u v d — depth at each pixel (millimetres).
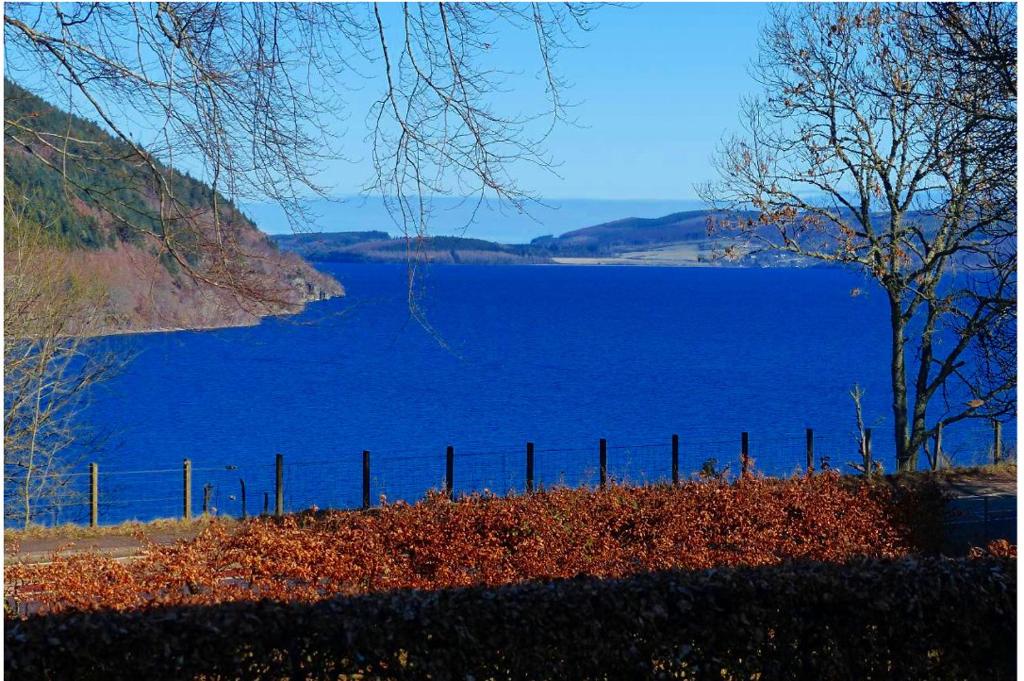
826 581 7480
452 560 13766
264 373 70625
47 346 22797
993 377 23328
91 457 38500
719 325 116625
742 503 16531
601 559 14109
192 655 6754
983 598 7582
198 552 12602
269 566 12281
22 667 6539
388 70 8766
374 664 6914
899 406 25438
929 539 16422
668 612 7312
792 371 70062
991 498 20906
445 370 72500
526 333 105125
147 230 9055
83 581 10711
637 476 27703
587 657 7168
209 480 34438
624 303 160625
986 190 21406
